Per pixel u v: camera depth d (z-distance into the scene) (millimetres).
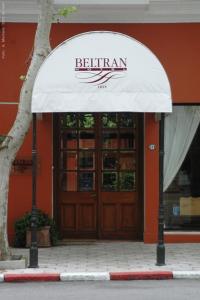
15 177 13508
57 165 13984
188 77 13547
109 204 14039
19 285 9797
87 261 11422
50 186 13586
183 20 13531
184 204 13875
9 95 13508
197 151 13914
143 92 10930
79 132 14070
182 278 10203
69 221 14039
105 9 13297
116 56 10930
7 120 13500
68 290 9336
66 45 10898
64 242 13703
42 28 10977
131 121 14078
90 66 10898
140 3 12945
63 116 14047
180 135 13914
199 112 13898
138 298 8664
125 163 14047
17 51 13539
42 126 13578
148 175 13492
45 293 9125
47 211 13547
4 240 10859
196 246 13180
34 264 10797
